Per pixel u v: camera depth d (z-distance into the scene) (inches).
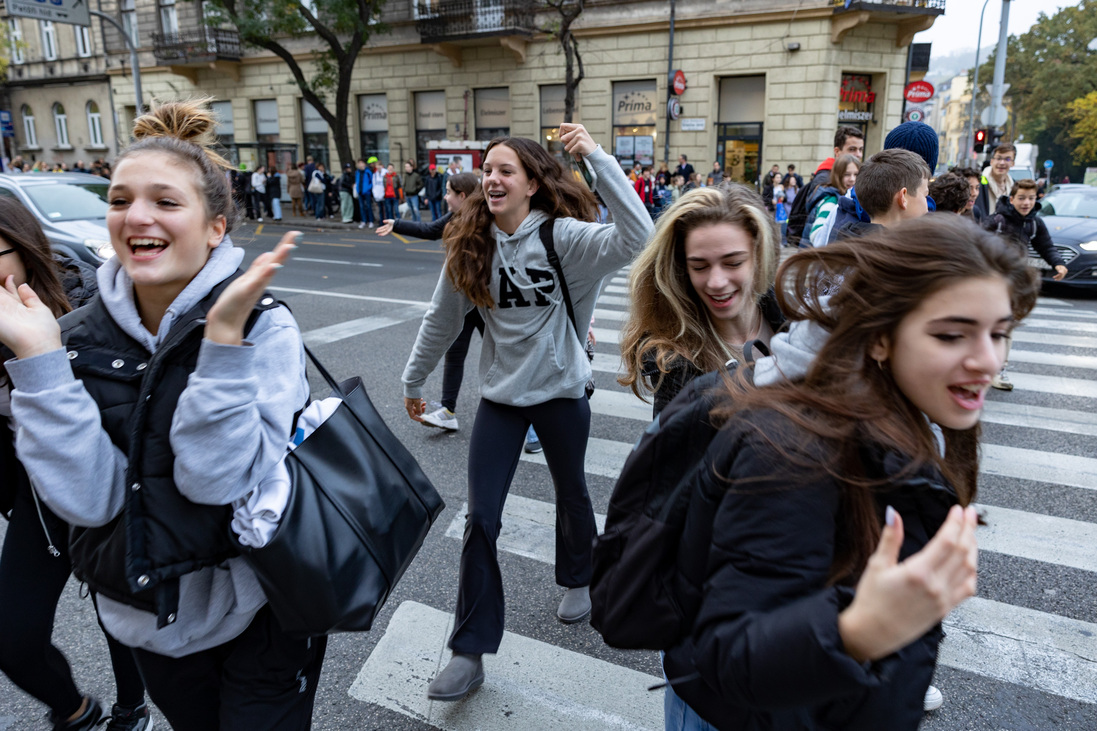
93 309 52.9
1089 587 119.5
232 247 56.0
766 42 693.9
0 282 69.3
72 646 105.6
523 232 92.1
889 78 701.9
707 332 77.2
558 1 734.5
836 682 33.2
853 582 37.5
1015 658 102.0
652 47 745.6
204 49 959.0
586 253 91.0
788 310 42.9
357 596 54.2
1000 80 680.4
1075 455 174.4
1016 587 119.8
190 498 48.6
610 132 789.9
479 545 91.8
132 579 48.5
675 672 46.7
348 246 591.5
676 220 74.0
